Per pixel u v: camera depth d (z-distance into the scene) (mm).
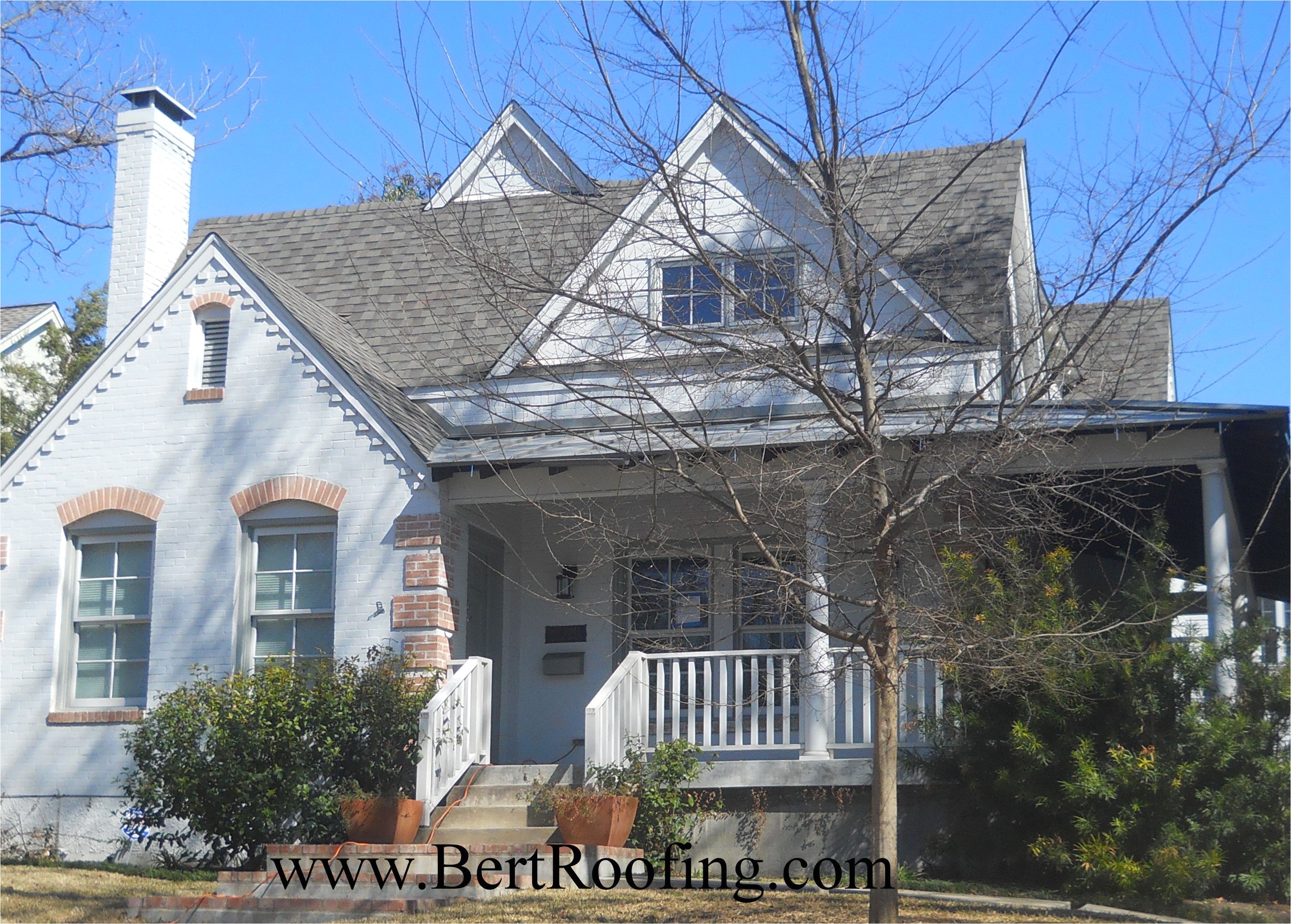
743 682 14883
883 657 9352
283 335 15469
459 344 16656
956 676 11039
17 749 15148
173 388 15688
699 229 10180
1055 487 11008
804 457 10164
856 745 13094
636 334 11984
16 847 14531
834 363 12766
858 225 10297
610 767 12727
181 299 15898
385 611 14477
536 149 11117
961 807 12258
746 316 10781
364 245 19406
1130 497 12703
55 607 15477
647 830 12648
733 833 13109
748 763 13109
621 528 12938
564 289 10469
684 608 15648
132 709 15094
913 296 13688
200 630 14984
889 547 9422
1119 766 10953
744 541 15094
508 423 15344
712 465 9953
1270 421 12016
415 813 12609
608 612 16016
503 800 13477
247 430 15344
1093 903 10953
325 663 13594
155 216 18938
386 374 16438
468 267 10906
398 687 13344
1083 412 12016
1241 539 15172
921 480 11562
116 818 14672
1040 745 11258
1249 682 11305
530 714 16047
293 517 15102
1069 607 11391
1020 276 13906
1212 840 10805
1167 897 10531
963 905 10820
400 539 14578
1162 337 14164
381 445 14875
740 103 10016
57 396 24641
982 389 9484
